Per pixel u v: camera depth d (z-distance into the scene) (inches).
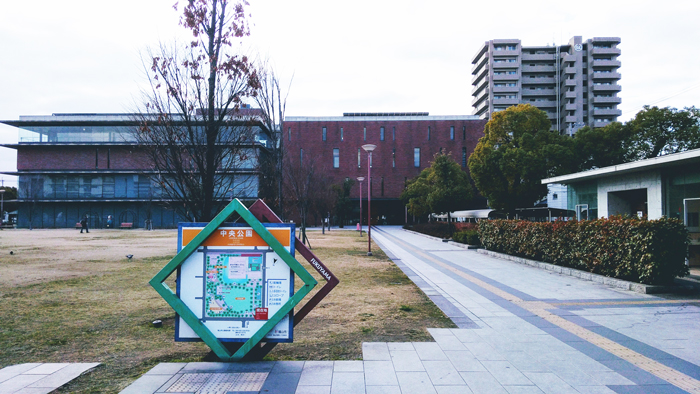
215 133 283.4
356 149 2455.7
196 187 283.4
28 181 1939.0
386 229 1920.5
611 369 170.2
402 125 2468.0
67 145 1936.5
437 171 1181.7
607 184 588.4
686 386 153.2
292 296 175.0
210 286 176.7
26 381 160.2
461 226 1295.5
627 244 352.5
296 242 178.7
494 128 1291.8
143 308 296.2
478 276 444.5
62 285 390.3
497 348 198.2
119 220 1990.7
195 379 159.0
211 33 282.4
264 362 178.1
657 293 331.3
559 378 160.9
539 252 527.2
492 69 3129.9
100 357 193.5
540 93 3127.5
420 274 464.1
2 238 1152.8
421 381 157.8
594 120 3043.8
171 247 834.2
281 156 591.5
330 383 155.6
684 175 441.4
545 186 1190.3
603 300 310.8
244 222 197.5
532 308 287.4
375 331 231.8
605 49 3034.0
